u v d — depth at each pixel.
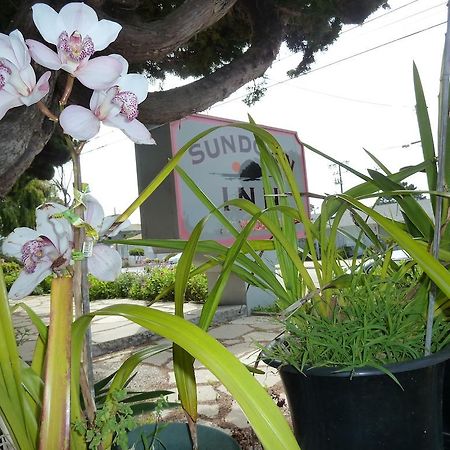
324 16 2.43
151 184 0.64
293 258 0.81
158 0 2.69
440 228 0.78
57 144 3.18
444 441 0.89
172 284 0.90
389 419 0.68
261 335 3.22
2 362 0.57
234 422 1.71
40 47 0.54
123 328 3.79
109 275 0.60
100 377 2.57
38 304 5.94
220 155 3.90
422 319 0.78
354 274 0.79
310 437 0.73
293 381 0.74
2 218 6.91
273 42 2.35
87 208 0.57
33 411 0.65
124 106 0.56
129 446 0.77
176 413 1.77
